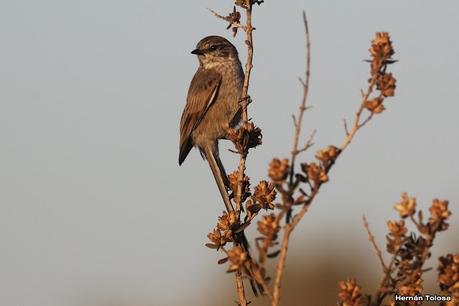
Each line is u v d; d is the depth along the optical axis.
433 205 7.56
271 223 7.31
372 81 7.91
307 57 7.29
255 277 7.99
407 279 7.71
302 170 7.48
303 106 7.30
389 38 8.07
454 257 8.11
